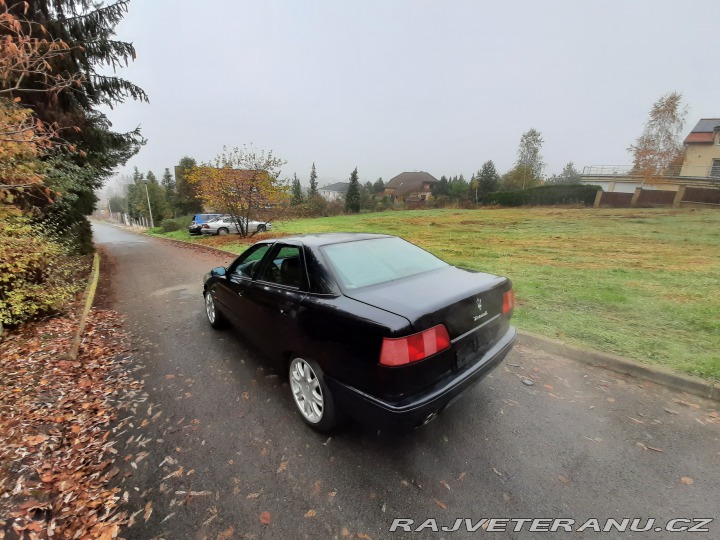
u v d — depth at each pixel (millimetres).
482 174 43594
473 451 2395
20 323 4844
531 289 6082
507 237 14188
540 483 2123
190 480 2197
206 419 2824
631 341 3838
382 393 2049
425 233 16125
